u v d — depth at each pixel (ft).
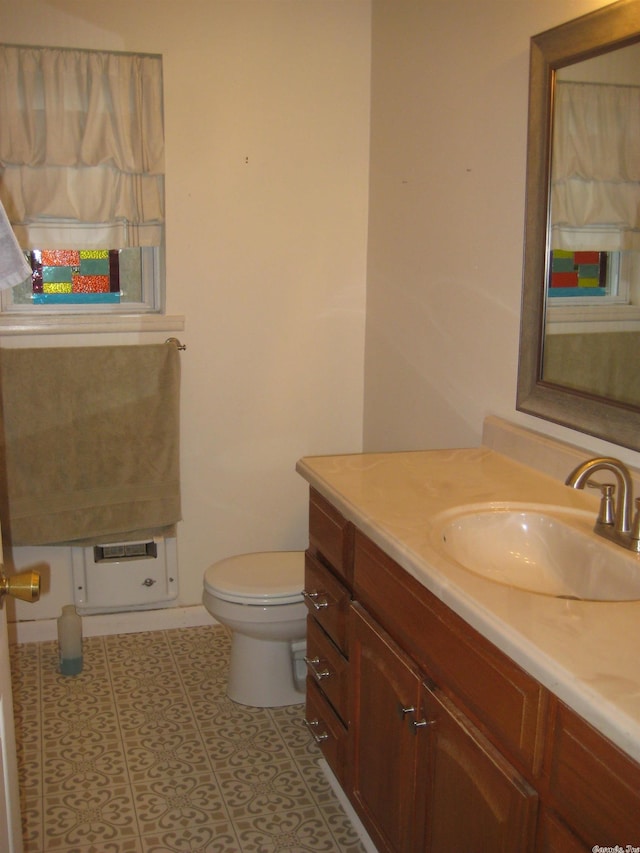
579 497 5.77
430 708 4.71
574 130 5.84
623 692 3.24
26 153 8.50
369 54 9.46
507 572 5.37
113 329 9.12
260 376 9.84
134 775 7.27
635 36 5.19
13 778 4.08
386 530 5.12
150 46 8.75
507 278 6.95
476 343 7.52
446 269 7.98
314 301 9.85
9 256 3.54
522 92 6.57
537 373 6.48
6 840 3.83
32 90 8.44
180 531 9.93
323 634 6.79
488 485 6.12
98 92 8.59
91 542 9.40
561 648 3.59
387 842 5.56
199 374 9.61
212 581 8.14
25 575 3.77
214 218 9.31
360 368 10.18
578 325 5.95
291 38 9.19
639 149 5.21
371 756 5.74
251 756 7.57
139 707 8.34
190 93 8.97
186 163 9.11
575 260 5.92
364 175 9.73
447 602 4.29
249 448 9.98
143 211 8.96
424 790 4.89
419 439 8.79
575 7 5.88
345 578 6.09
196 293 9.42
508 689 3.90
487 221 7.20
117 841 6.45
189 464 9.81
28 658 9.26
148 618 9.96
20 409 8.83
